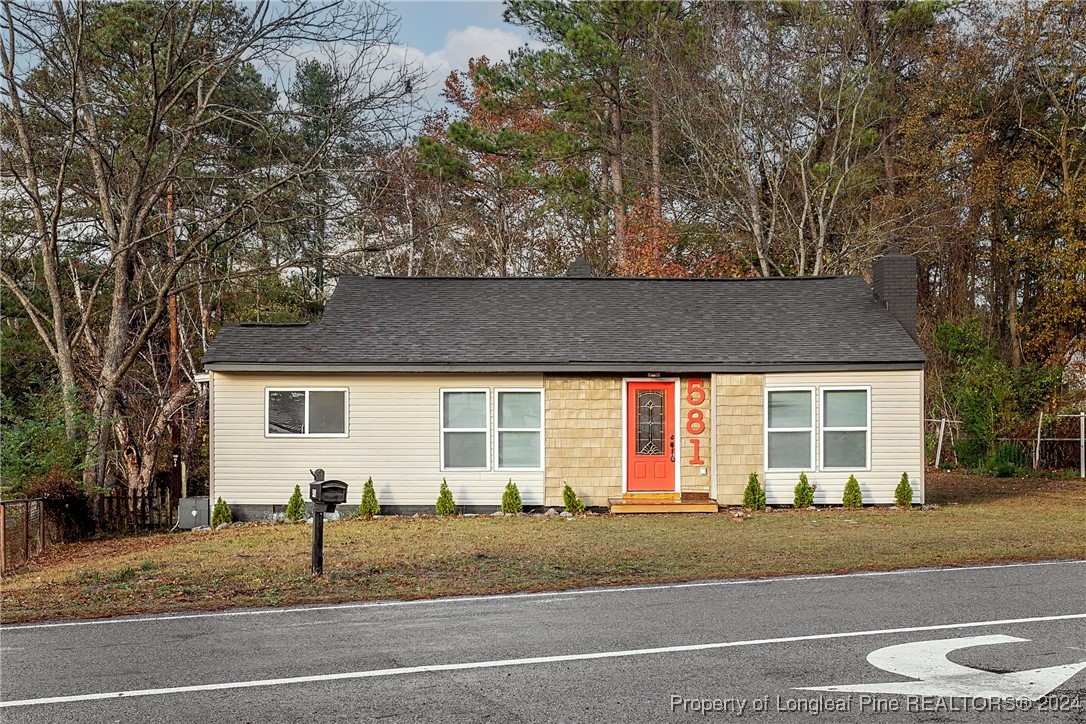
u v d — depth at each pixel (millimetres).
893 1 37969
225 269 32656
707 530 17953
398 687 7734
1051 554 14281
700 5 36250
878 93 36156
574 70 37031
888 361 21312
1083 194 33344
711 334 22531
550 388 21625
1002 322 37781
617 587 12180
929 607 10578
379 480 21391
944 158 35594
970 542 15758
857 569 13242
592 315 23328
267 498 21250
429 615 10570
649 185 39125
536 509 21531
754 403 21609
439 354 21406
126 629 10117
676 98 34938
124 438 29219
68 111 25422
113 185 26812
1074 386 34188
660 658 8523
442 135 41469
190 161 26562
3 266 28125
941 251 37156
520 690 7617
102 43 26453
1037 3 34438
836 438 21625
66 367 24078
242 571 13750
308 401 21375
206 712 7191
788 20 36031
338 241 34625
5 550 15039
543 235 41906
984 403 30562
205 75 26297
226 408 21281
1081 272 33375
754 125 34688
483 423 21578
